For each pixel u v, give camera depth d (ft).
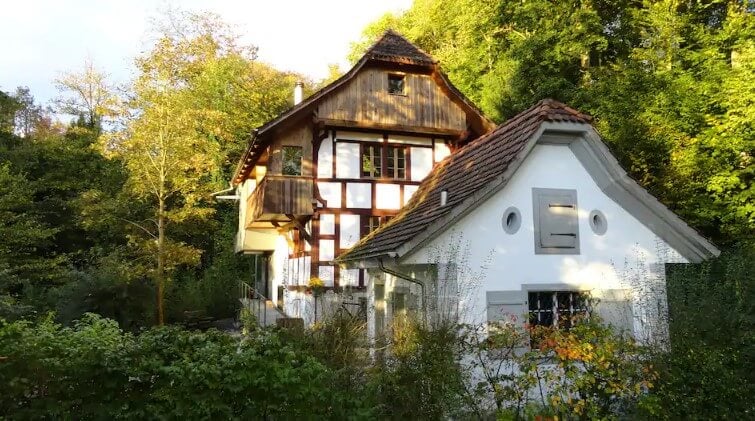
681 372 19.49
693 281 26.73
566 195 28.32
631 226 29.60
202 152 70.08
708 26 57.93
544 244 27.48
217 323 72.64
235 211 94.02
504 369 23.66
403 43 61.11
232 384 15.16
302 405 16.05
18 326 14.78
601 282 28.25
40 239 70.28
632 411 19.35
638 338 26.40
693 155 42.68
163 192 63.00
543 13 67.72
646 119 47.24
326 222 57.21
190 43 104.17
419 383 18.97
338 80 56.80
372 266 29.12
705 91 44.39
